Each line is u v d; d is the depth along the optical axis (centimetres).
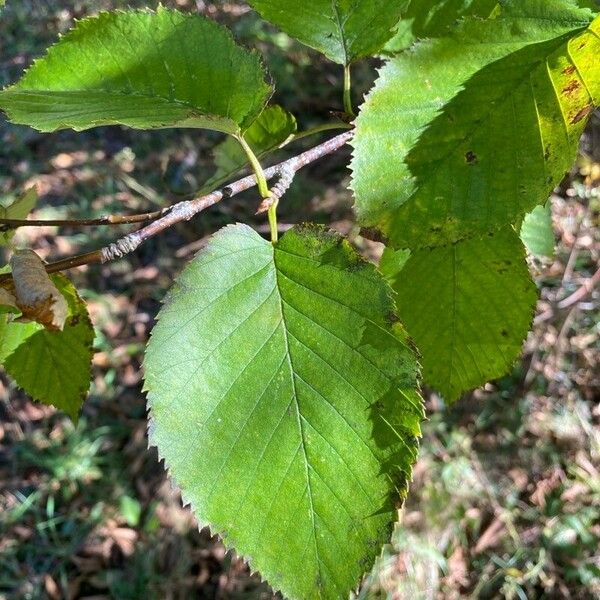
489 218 17
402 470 16
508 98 17
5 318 22
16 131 92
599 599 58
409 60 17
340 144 18
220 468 16
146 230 16
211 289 16
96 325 78
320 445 16
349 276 16
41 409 73
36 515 67
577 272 69
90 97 18
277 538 16
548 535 62
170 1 87
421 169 17
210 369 16
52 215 84
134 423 72
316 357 16
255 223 83
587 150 57
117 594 63
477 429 68
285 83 88
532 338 69
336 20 19
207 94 17
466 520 63
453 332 23
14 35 98
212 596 62
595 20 16
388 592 59
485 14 20
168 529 66
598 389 68
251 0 19
